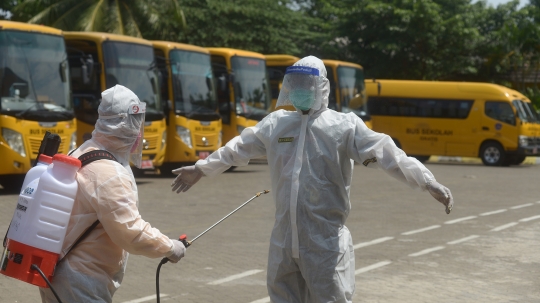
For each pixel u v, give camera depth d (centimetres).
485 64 4181
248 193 1666
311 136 425
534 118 3025
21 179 1630
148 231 369
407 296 722
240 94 2302
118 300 693
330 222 425
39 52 1530
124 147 384
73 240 363
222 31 3616
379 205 1496
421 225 1213
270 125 440
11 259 352
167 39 3566
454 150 3044
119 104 380
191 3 3650
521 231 1152
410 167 412
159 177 2056
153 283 769
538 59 4025
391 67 4088
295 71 425
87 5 3041
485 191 1819
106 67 1784
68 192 354
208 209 1372
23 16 3209
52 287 351
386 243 1034
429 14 3872
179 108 2030
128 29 3011
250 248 979
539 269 860
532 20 4278
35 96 1504
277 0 3869
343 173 431
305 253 423
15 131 1454
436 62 4056
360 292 738
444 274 828
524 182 2106
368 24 4031
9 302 675
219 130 2125
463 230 1159
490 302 702
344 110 2734
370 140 421
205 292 730
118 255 375
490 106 2977
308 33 4019
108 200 359
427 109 3089
